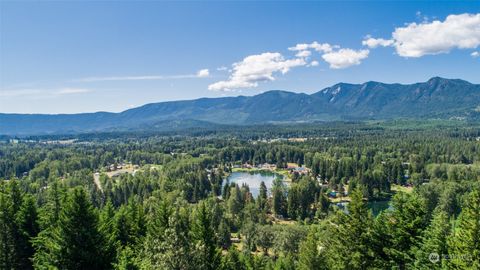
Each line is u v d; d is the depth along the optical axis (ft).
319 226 309.83
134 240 169.68
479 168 580.30
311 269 151.43
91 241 120.57
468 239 103.30
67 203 122.72
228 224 373.61
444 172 604.90
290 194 451.94
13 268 148.46
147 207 353.72
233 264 175.52
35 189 529.86
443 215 124.36
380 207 492.95
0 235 147.95
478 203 106.32
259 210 421.59
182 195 442.09
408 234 110.22
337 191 579.07
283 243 288.10
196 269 91.45
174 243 92.17
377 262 112.47
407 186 609.01
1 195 152.35
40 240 140.77
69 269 116.67
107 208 198.80
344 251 118.11
